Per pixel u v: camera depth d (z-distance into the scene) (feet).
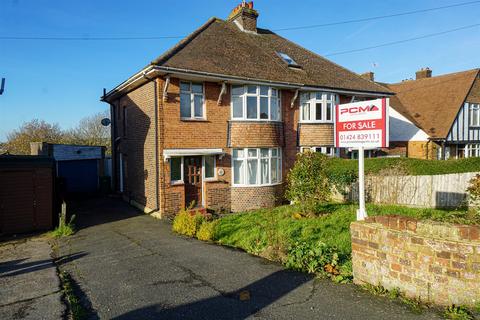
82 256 24.99
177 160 43.34
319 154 36.37
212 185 45.57
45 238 31.91
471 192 21.40
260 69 50.06
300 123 54.03
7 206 34.04
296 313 14.05
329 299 15.10
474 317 12.10
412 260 14.02
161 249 26.04
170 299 16.22
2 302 16.55
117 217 42.27
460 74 85.20
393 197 42.86
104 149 71.26
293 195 36.17
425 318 12.60
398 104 85.20
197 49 47.83
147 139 44.57
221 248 25.71
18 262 24.02
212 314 14.43
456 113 75.87
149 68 39.29
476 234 12.67
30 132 109.91
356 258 16.44
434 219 14.67
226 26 61.00
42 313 15.17
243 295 16.22
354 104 22.67
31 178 35.29
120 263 22.68
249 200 47.29
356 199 45.93
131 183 51.93
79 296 17.13
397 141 79.97
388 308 13.67
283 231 27.99
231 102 47.09
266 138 48.29
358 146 22.39
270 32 70.95
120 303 16.02
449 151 78.95
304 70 57.77
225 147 46.57
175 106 42.29
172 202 41.70
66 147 67.21
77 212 46.06
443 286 13.16
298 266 19.63
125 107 55.47
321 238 25.58
